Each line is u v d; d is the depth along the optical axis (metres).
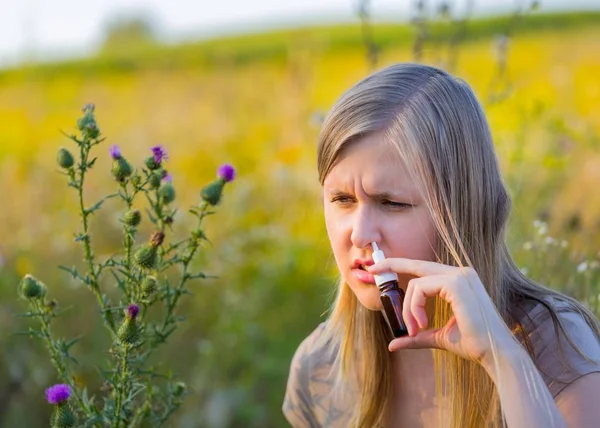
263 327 3.82
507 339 1.62
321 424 2.24
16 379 3.28
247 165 6.18
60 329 3.49
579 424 1.69
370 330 2.09
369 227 1.72
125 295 1.80
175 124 7.59
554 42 12.13
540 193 3.92
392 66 1.89
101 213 4.49
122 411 1.72
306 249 4.28
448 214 1.74
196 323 3.79
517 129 4.47
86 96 11.36
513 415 1.56
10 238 4.31
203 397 3.32
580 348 1.76
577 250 2.88
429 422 2.05
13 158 6.12
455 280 1.65
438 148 1.76
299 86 6.03
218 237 4.39
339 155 1.75
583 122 4.89
